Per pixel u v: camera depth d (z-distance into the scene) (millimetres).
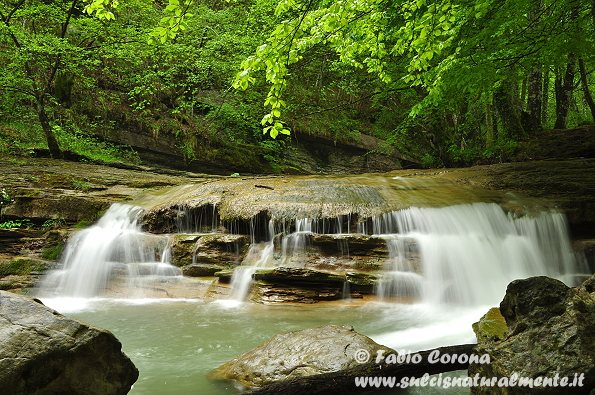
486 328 4453
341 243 8078
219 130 19562
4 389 2395
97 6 5555
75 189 11609
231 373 4039
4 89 14469
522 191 10297
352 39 8289
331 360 3795
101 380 2799
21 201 10445
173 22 5137
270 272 7379
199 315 6609
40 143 15102
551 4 8594
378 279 7430
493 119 17953
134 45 15758
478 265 8203
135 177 13383
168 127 17906
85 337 2742
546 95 22891
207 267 8367
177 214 9766
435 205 9312
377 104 21203
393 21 9227
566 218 9195
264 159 20266
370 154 23438
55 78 16094
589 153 14422
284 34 5285
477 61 8977
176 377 4145
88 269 8656
